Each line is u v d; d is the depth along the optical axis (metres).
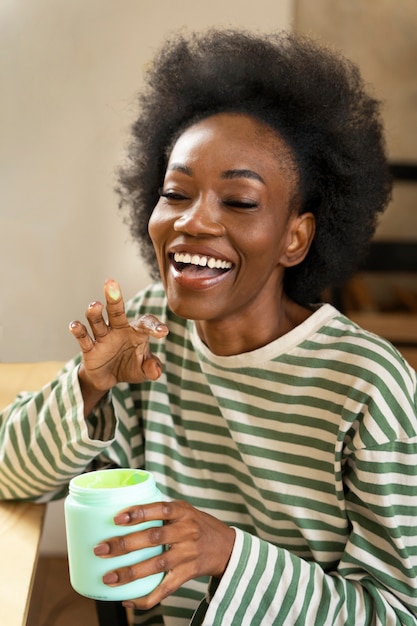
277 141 1.03
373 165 1.16
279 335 1.09
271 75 1.06
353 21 2.54
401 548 0.97
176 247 1.00
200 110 1.11
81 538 0.81
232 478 1.12
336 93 1.08
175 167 1.01
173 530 0.83
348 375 1.01
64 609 1.86
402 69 2.58
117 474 0.88
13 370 1.65
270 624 0.93
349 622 0.95
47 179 2.07
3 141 2.05
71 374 1.07
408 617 0.98
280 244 1.05
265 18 2.01
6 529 1.04
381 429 0.98
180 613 1.10
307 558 1.06
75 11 2.01
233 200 0.99
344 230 1.15
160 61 1.21
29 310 2.12
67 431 1.06
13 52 2.02
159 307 1.23
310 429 1.03
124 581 0.81
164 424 1.16
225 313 1.03
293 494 1.04
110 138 2.05
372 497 0.98
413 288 2.77
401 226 2.76
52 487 1.11
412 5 2.55
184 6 2.01
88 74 2.03
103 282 2.11
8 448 1.11
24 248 2.10
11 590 0.86
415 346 2.78
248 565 0.91
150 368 1.00
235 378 1.07
